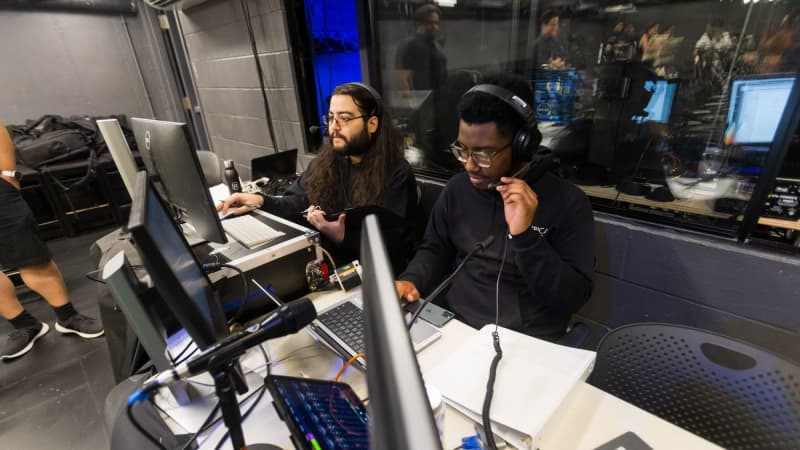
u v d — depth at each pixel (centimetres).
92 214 344
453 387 68
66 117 376
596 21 139
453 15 177
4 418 152
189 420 69
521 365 71
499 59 171
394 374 24
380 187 150
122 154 121
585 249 100
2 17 334
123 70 398
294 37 233
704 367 71
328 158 166
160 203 64
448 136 197
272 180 211
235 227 123
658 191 129
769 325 106
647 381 76
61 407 157
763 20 101
